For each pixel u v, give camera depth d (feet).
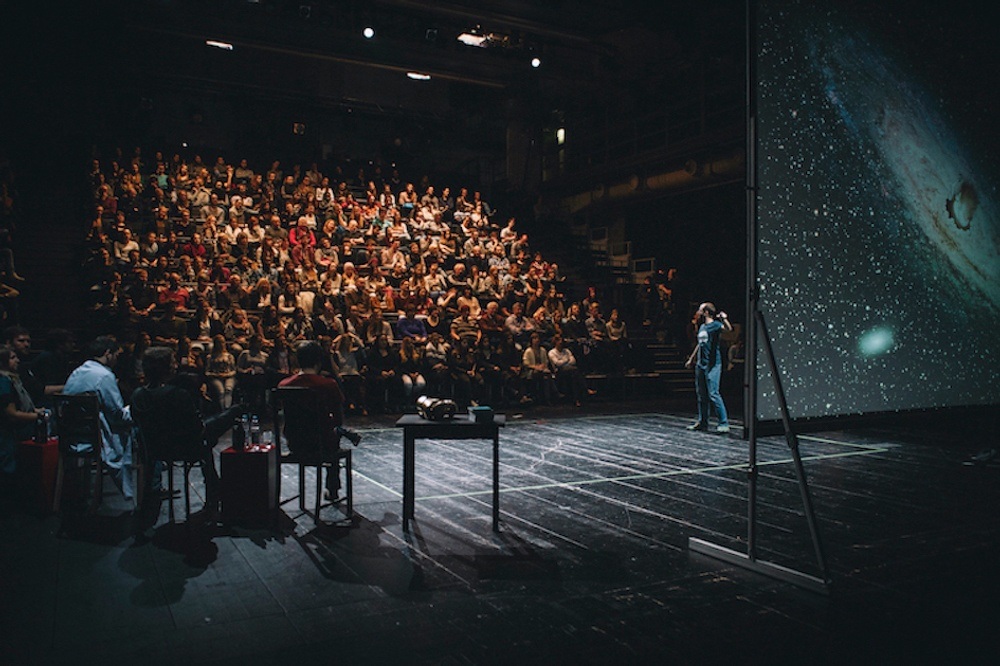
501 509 15.97
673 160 53.42
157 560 12.36
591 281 56.18
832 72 11.71
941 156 12.90
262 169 58.29
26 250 40.34
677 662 8.48
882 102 12.22
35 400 18.03
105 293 34.99
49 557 12.54
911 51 12.63
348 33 53.98
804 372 11.44
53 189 49.60
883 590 10.93
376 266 42.55
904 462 22.13
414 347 36.99
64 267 40.29
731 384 47.09
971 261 13.20
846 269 11.75
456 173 70.23
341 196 53.42
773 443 25.90
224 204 46.52
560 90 64.39
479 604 10.32
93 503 15.38
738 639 9.13
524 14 48.93
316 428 14.65
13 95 52.24
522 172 65.16
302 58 68.03
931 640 9.11
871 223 12.03
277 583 11.20
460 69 58.49
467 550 12.91
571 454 23.44
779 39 11.16
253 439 15.74
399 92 72.59
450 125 74.18
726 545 13.20
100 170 47.32
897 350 12.20
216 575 11.58
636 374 45.47
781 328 11.27
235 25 51.08
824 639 9.14
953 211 13.03
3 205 39.11
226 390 31.27
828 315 11.60
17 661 8.48
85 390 15.43
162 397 14.12
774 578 11.44
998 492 17.87
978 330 13.21
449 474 19.92
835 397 11.65
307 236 43.47
